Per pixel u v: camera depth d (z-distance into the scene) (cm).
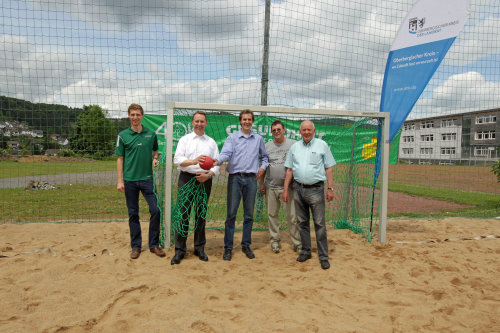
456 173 2480
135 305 281
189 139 411
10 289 310
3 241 480
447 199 1056
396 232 579
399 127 507
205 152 408
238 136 420
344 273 379
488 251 468
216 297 302
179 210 406
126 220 636
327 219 669
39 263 381
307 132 404
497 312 282
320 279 359
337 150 604
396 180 1838
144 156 409
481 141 4541
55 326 244
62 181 1438
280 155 452
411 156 4747
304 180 402
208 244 494
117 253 431
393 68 521
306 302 299
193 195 409
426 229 601
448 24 469
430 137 4638
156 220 425
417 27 498
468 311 283
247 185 424
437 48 479
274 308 283
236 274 371
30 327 244
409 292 326
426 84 486
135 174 408
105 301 289
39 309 275
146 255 424
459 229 599
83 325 248
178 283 331
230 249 424
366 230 567
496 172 1018
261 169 435
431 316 274
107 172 2050
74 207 794
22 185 1272
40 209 766
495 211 815
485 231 586
